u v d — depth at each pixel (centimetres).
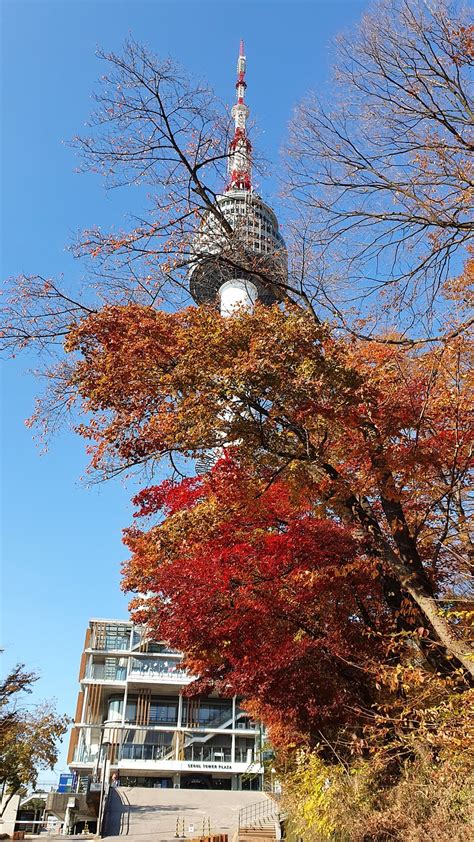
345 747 1255
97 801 3425
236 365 816
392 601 1045
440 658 945
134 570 1283
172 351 877
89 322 920
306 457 919
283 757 1730
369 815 895
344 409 844
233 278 1106
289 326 823
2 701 2419
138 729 6325
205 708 6612
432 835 743
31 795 5441
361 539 990
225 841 2181
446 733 763
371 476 914
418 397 937
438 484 1005
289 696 1202
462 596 1062
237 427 858
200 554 1118
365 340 1077
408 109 1020
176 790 3784
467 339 983
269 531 1117
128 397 905
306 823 1220
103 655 6669
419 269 1071
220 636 1141
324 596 1122
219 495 965
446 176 1024
